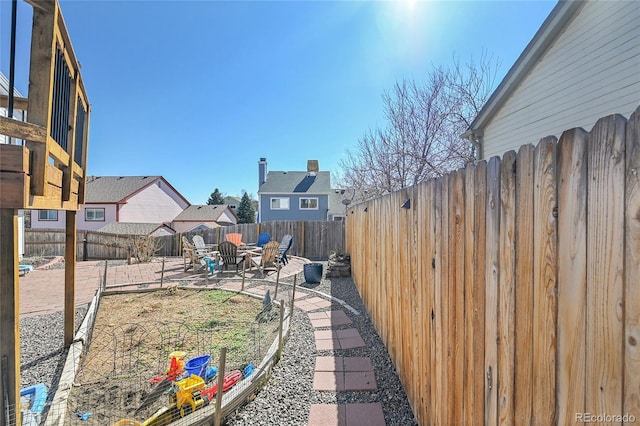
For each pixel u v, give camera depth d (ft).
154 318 14.53
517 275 3.56
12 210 4.77
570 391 2.77
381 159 35.04
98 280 23.75
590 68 14.92
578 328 2.70
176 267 30.22
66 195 7.46
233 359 10.30
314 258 39.88
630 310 2.26
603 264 2.48
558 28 16.35
